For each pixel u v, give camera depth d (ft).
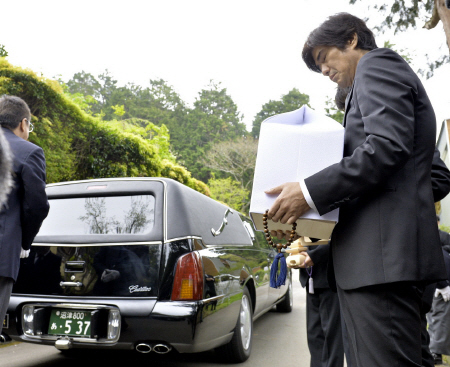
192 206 10.11
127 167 37.76
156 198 9.64
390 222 3.73
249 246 14.07
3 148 4.05
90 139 34.71
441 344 11.39
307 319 8.98
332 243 4.18
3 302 7.03
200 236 9.86
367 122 3.75
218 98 195.62
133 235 9.34
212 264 9.82
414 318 3.72
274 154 4.12
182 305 8.73
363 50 4.79
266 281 15.48
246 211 128.57
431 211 3.86
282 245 4.09
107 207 9.81
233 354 11.36
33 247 9.64
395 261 3.60
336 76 4.96
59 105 32.01
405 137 3.59
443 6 18.99
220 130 183.73
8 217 7.20
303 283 8.91
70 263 9.36
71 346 8.91
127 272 9.08
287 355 12.72
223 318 10.04
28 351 12.59
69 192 10.13
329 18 4.96
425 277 3.65
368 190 3.67
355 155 3.67
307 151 4.05
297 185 3.84
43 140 30.27
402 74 3.90
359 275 3.74
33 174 7.46
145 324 8.61
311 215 3.88
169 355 12.29
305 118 4.32
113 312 8.90
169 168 45.70
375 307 3.67
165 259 9.06
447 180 5.63
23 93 29.71
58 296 9.28
